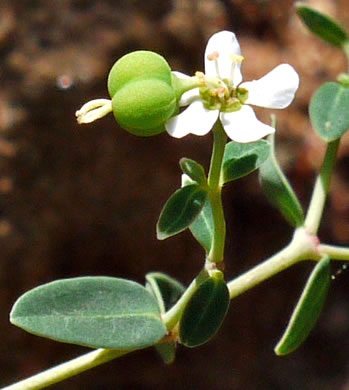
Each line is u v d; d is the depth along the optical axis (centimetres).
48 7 16
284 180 11
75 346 18
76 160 16
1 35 16
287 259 11
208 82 9
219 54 10
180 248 18
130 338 10
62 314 10
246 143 10
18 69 16
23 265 17
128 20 16
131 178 17
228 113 9
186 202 9
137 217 17
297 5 12
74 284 10
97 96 16
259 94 10
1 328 17
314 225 11
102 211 17
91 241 17
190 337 10
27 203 16
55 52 16
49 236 17
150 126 9
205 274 10
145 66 9
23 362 18
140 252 17
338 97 11
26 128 16
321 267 10
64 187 16
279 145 18
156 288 11
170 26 17
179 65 17
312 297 10
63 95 16
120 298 10
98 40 16
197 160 17
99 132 16
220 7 18
